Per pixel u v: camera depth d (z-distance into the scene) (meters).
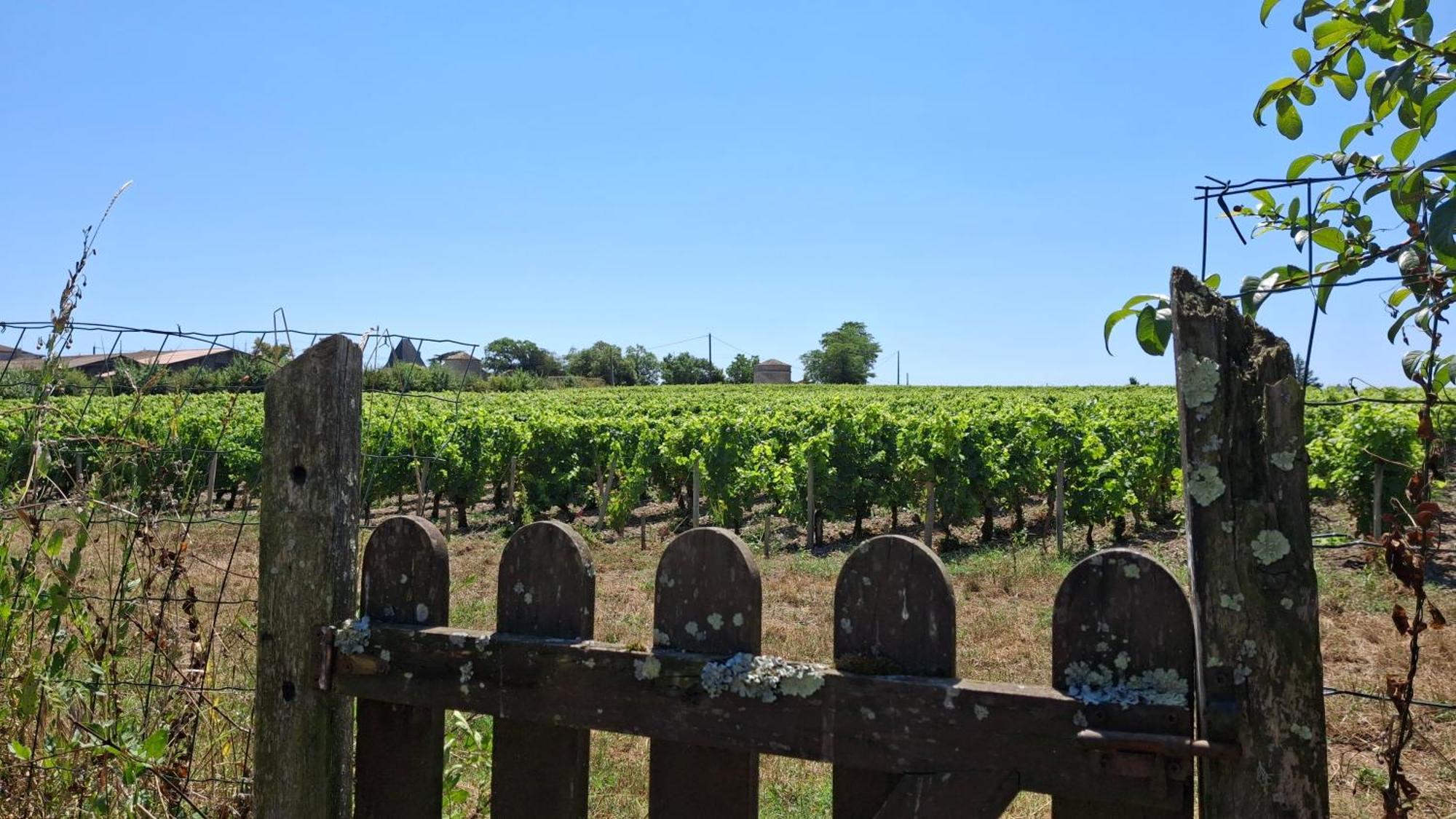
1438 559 9.39
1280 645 1.39
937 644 1.63
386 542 2.11
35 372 3.29
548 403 34.03
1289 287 1.96
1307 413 13.62
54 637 2.64
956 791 1.57
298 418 2.12
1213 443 1.43
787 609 8.79
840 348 111.69
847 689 1.65
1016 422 15.26
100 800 2.47
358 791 2.14
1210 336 1.44
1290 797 1.38
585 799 1.95
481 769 3.28
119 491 3.01
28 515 2.59
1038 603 8.80
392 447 15.71
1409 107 1.97
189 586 2.87
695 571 1.81
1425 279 1.82
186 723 2.74
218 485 16.97
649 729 1.80
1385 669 6.23
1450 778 4.03
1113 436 15.86
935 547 14.81
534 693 1.91
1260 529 1.40
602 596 9.58
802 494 15.34
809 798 4.02
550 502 18.41
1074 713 1.50
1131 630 1.50
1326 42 2.09
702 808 1.80
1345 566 9.38
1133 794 1.46
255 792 2.19
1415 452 10.80
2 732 2.68
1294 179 1.89
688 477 18.11
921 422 14.75
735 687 1.72
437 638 1.99
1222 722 1.41
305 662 2.12
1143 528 15.57
